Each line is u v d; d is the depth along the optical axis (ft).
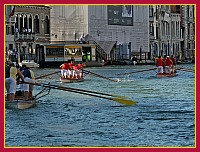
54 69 327.47
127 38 463.42
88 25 417.90
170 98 125.39
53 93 139.74
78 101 118.11
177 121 88.22
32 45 391.65
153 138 74.49
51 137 75.66
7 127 83.10
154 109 103.35
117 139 73.92
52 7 421.59
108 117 93.45
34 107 105.81
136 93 141.59
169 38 535.60
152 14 502.79
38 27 405.80
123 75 241.35
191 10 577.02
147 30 486.79
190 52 574.97
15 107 101.40
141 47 480.23
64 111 101.14
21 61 364.17
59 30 423.23
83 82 192.95
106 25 439.22
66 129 81.51
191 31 575.79
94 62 372.38
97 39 427.74
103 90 154.30
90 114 97.30
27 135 76.89
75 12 420.36
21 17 394.32
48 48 353.72
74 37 420.77
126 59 436.76
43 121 89.15
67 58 357.20
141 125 84.74
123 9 456.86
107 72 279.49
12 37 381.81
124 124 85.76
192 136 75.51
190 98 125.18
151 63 435.12
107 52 419.95
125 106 108.37
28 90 107.55
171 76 221.25
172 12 547.90
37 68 343.46
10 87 102.73
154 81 193.36
